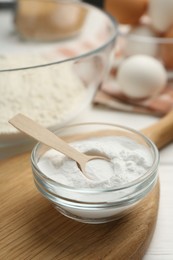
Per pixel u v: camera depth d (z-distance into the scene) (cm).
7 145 47
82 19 68
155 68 54
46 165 38
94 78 51
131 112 55
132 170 36
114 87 58
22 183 41
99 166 37
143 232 37
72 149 37
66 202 35
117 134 41
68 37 69
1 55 58
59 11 67
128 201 35
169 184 44
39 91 50
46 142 37
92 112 55
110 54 52
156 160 36
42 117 47
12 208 39
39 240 36
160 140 47
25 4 68
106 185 35
